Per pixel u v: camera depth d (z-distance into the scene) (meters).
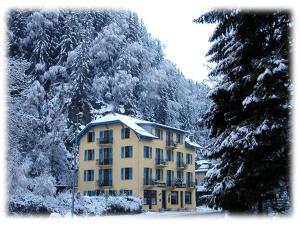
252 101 11.72
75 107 80.69
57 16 98.12
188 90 114.75
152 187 54.97
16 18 91.75
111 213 44.09
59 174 58.28
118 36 104.94
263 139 11.58
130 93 92.00
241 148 11.82
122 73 92.44
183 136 64.31
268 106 11.76
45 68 89.44
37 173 48.22
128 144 54.94
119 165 55.12
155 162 56.75
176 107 98.62
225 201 12.80
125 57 99.56
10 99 31.62
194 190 64.56
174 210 58.31
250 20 12.43
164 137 59.94
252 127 11.87
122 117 57.62
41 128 51.03
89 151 58.47
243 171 12.15
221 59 14.63
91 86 91.56
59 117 59.94
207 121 14.00
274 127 11.28
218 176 12.95
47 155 52.88
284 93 11.43
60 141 57.09
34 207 35.03
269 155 12.00
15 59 34.75
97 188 56.19
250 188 12.23
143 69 103.31
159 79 97.75
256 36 12.73
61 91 80.31
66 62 92.12
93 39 105.00
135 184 53.22
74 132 72.38
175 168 61.28
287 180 11.53
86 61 89.69
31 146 49.25
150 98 94.75
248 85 12.62
